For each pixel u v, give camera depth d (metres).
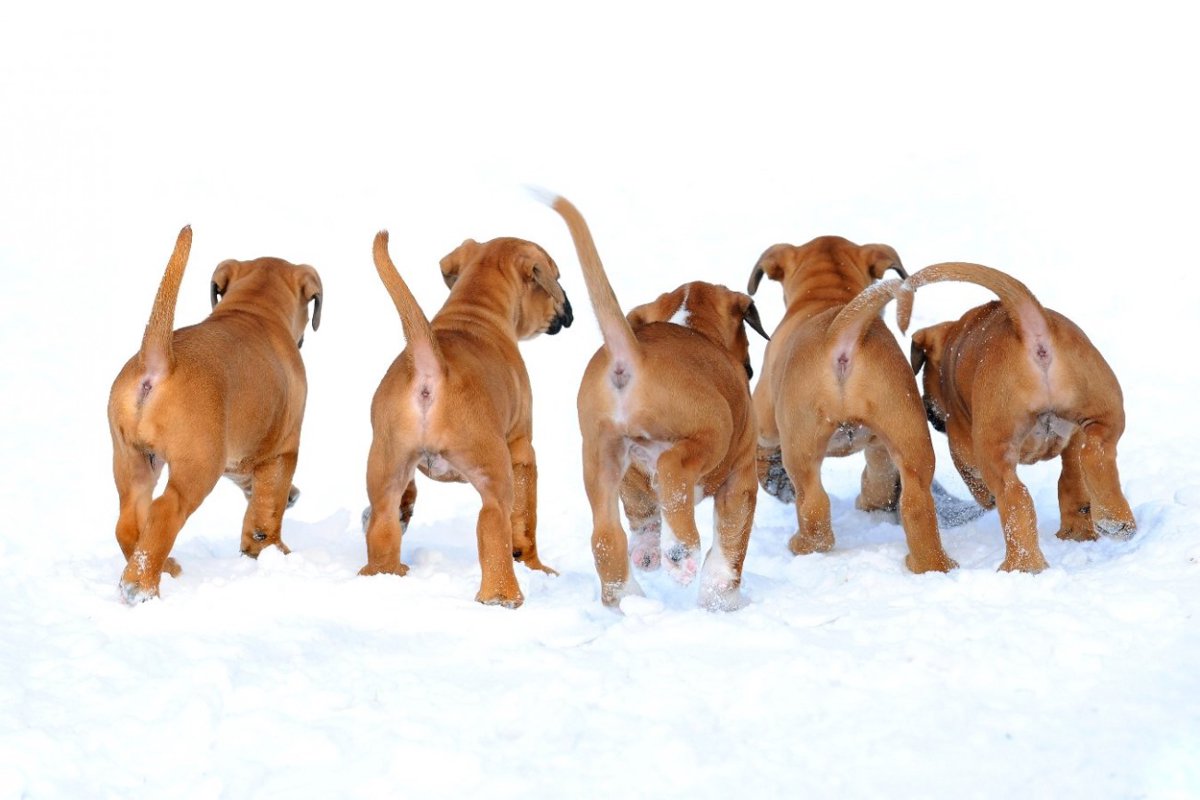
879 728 5.52
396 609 7.14
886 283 7.95
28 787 5.31
